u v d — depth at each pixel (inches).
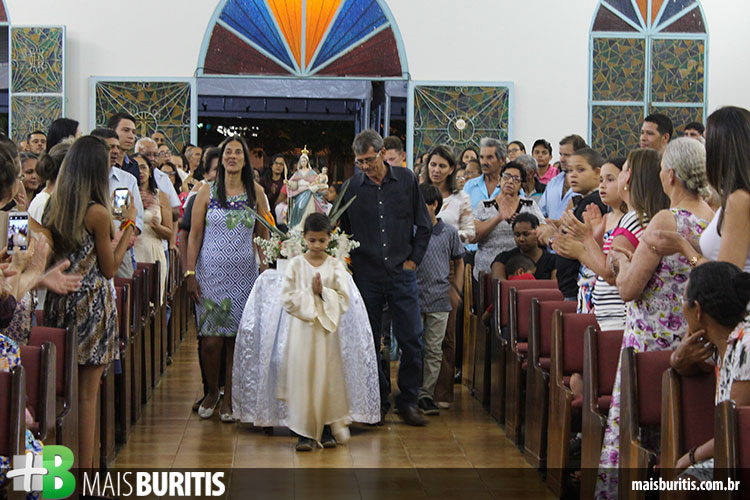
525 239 262.7
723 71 502.6
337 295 210.1
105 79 483.5
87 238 167.5
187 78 488.4
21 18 479.2
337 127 602.9
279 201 336.2
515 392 216.5
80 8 483.5
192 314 427.8
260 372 217.8
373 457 203.0
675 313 152.2
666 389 132.4
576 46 500.4
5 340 128.8
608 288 180.9
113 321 172.9
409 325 230.5
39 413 140.0
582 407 170.7
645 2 500.7
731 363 115.3
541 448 192.5
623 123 503.5
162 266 302.0
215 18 490.3
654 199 165.0
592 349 164.7
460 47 498.9
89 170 166.4
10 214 144.6
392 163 308.8
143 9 487.2
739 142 133.3
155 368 277.9
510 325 221.1
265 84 498.0
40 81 475.8
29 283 144.5
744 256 133.6
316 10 496.1
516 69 500.1
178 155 449.1
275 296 217.6
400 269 229.1
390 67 501.4
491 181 313.3
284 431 222.2
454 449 210.7
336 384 211.2
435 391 253.6
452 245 248.2
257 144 600.4
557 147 501.7
